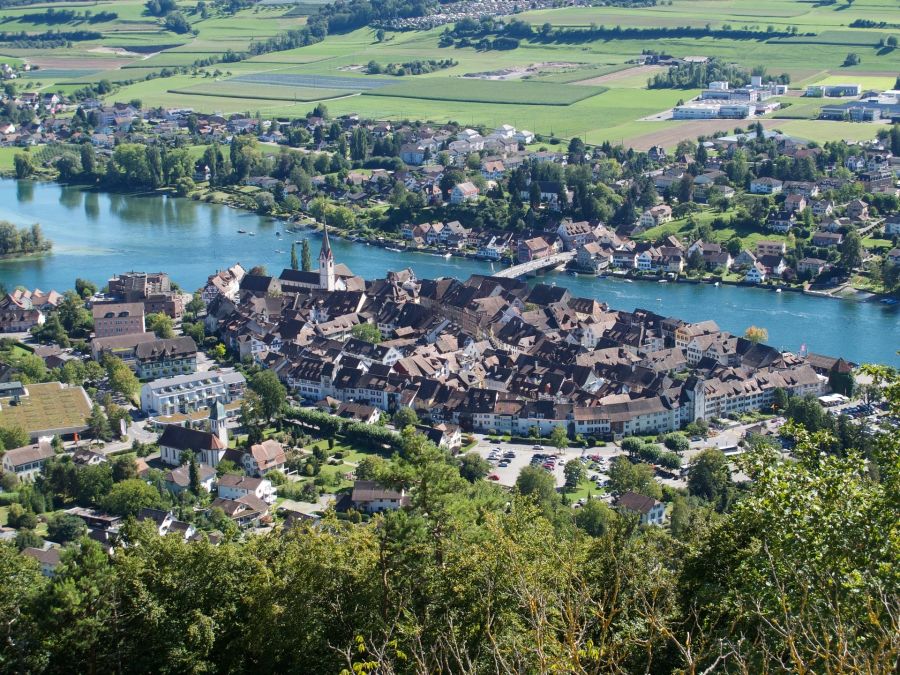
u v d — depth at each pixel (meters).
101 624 178.50
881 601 125.00
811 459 178.50
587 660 123.12
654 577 183.38
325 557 185.62
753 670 133.25
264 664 184.38
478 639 160.50
